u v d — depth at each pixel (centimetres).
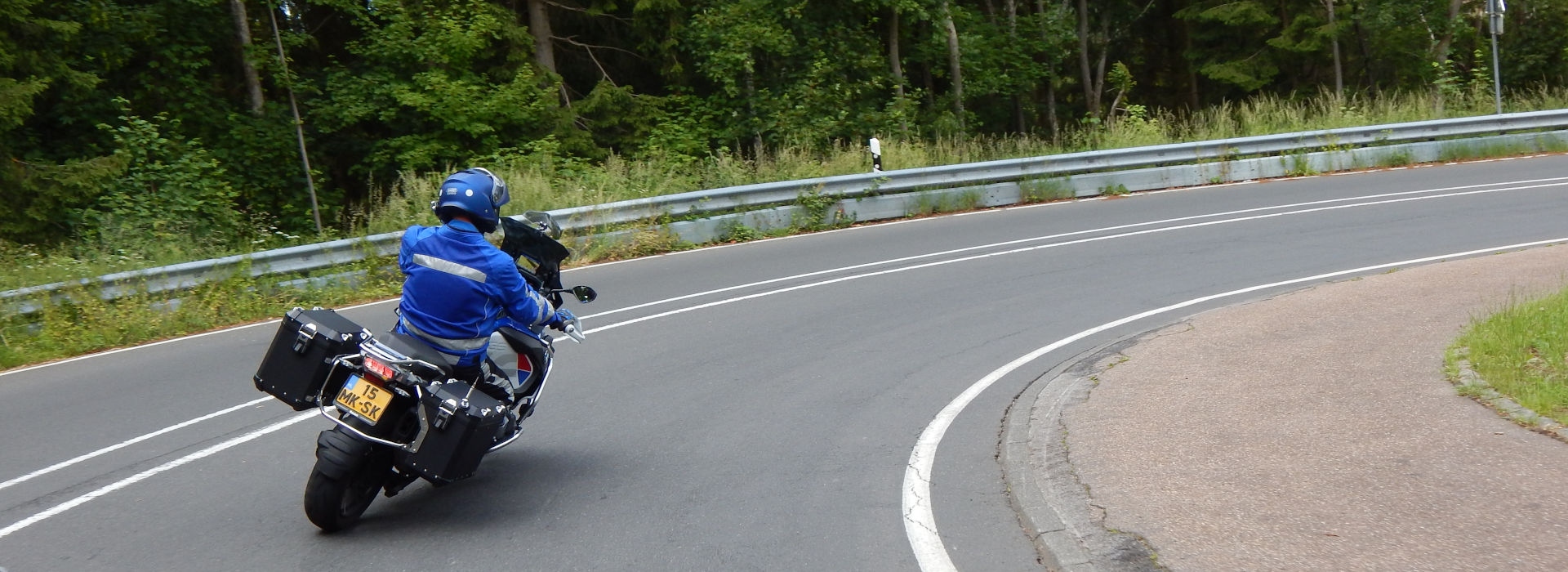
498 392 593
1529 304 810
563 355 938
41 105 2327
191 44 2533
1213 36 3881
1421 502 493
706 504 573
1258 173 1939
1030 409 709
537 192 1703
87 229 1966
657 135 2730
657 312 1105
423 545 530
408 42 2644
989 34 3584
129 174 2117
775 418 728
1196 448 588
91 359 1055
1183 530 486
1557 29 3438
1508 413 601
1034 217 1644
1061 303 1055
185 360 1012
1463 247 1227
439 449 534
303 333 563
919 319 1016
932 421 705
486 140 2631
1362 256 1208
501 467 651
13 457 717
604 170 1902
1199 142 1902
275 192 2580
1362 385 677
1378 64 3681
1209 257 1254
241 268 1277
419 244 557
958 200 1780
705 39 2817
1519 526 461
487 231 576
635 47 3034
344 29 2919
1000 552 498
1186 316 973
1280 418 625
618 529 543
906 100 2966
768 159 2028
